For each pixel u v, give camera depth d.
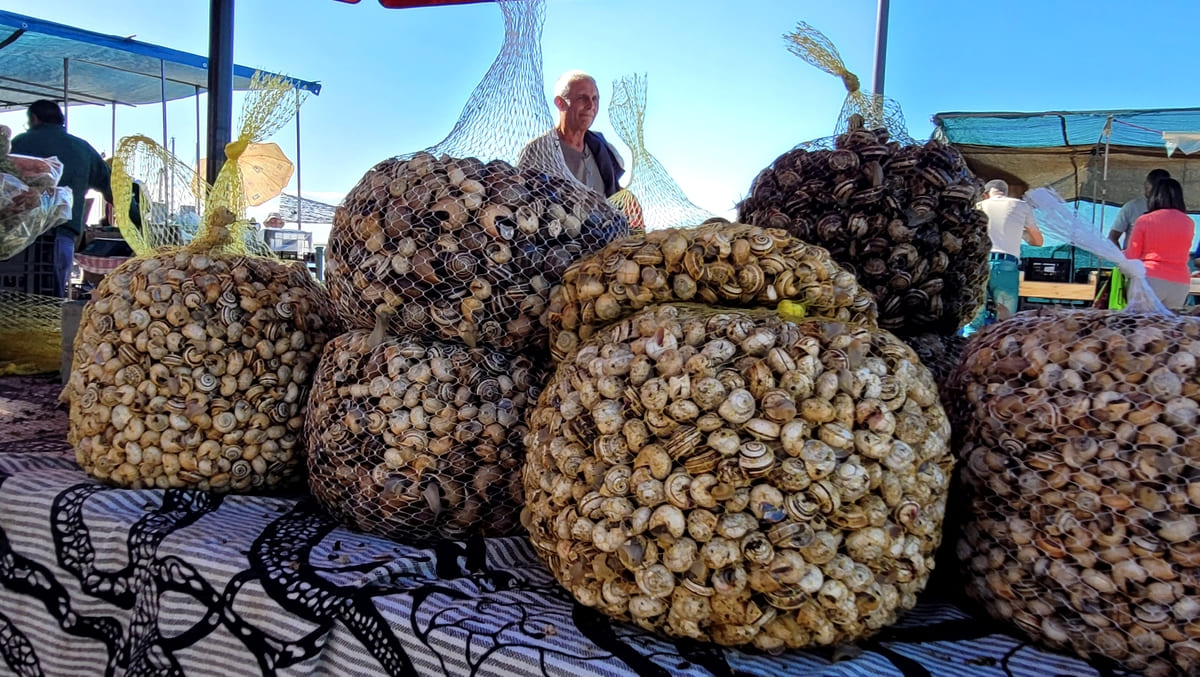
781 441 1.02
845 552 1.05
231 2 2.77
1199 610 1.00
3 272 3.73
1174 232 2.79
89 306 1.74
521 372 1.52
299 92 2.35
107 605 1.50
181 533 1.47
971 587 1.25
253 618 1.28
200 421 1.64
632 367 1.11
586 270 1.34
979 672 1.06
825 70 1.94
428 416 1.45
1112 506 1.05
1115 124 6.50
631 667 1.03
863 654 1.09
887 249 1.55
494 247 1.45
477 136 1.75
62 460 1.93
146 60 7.04
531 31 1.80
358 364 1.52
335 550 1.42
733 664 1.04
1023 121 6.79
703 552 1.02
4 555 1.63
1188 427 1.01
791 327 1.10
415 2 3.00
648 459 1.05
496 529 1.53
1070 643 1.11
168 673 1.36
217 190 2.03
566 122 2.75
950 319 1.68
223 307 1.67
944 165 1.59
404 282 1.47
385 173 1.56
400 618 1.18
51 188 3.36
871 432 1.05
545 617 1.18
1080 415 1.08
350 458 1.50
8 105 9.75
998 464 1.17
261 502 1.72
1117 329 1.11
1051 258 5.07
